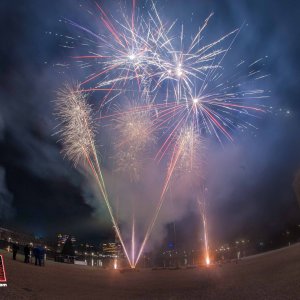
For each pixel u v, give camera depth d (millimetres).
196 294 17484
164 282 23922
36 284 19578
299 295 13648
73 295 17797
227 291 16859
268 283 16891
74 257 45219
